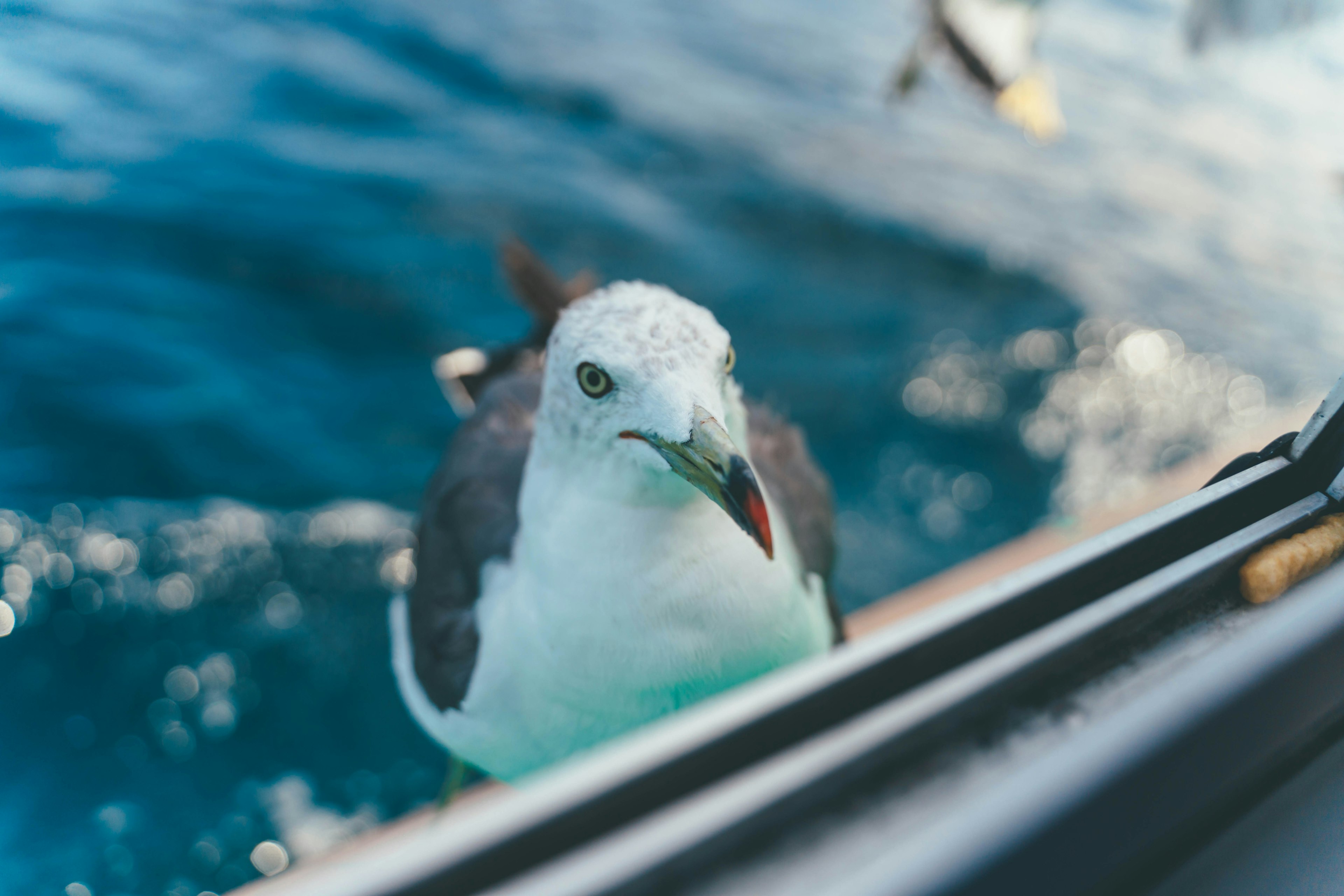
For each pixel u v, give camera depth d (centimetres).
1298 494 104
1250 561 96
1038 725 82
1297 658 90
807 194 835
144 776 408
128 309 600
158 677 443
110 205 687
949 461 613
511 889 69
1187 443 644
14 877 373
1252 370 705
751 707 76
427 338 618
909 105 1048
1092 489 603
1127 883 86
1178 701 84
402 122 853
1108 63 1037
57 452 512
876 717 78
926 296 746
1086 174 916
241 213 695
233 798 406
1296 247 809
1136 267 809
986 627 85
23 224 654
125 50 885
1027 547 294
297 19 998
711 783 75
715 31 1170
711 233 777
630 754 74
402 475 533
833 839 74
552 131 880
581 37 1081
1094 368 698
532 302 345
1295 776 96
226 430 535
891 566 542
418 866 68
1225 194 873
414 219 719
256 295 632
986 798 76
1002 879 74
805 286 732
